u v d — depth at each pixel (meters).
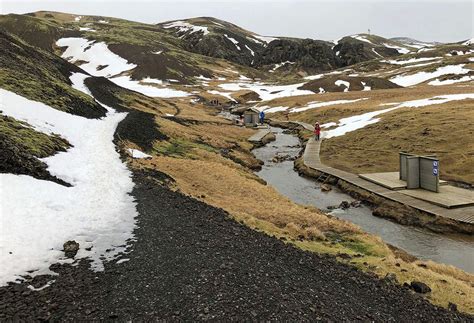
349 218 31.83
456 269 20.44
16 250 14.05
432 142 47.09
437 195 33.22
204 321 10.95
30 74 45.62
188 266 14.26
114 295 11.98
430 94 86.44
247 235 19.11
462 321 13.65
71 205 19.30
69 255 14.50
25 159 22.06
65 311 10.95
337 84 145.50
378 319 12.72
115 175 25.61
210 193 29.89
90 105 49.84
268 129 82.06
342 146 56.81
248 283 13.46
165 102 104.25
